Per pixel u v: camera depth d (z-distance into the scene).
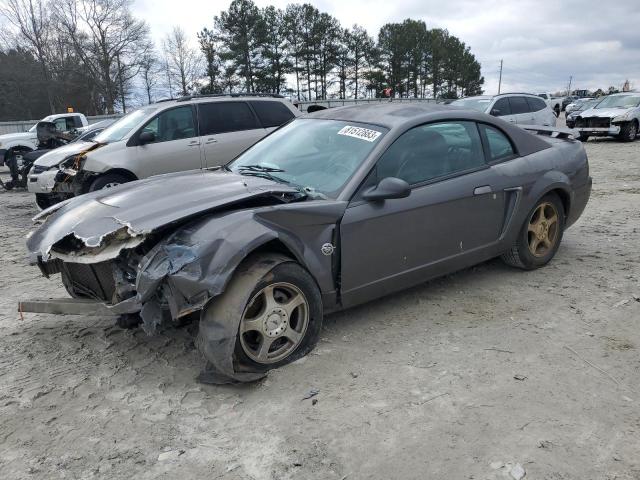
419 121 4.10
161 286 2.97
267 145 4.57
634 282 4.75
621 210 7.83
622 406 2.90
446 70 78.62
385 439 2.66
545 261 5.08
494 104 14.34
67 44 50.47
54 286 5.16
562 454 2.53
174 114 8.63
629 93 20.50
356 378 3.23
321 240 3.43
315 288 3.37
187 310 2.88
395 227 3.78
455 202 4.12
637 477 2.38
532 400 2.97
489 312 4.16
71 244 3.35
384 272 3.81
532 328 3.87
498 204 4.48
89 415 2.91
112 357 3.56
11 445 2.66
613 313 4.11
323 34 59.06
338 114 4.52
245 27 52.50
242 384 3.17
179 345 3.71
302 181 3.87
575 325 3.91
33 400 3.05
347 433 2.71
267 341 3.18
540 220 4.93
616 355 3.46
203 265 2.86
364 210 3.60
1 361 3.52
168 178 4.05
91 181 8.17
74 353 3.62
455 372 3.28
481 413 2.86
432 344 3.65
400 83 70.00
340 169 3.81
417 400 2.99
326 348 3.60
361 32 62.38
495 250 4.59
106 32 51.22
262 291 3.10
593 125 19.34
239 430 2.76
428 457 2.53
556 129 5.64
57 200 9.54
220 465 2.50
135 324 3.37
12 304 4.64
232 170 4.34
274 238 3.10
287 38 58.00
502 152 4.69
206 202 3.27
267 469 2.47
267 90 54.66
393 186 3.49
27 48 50.50
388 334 3.80
